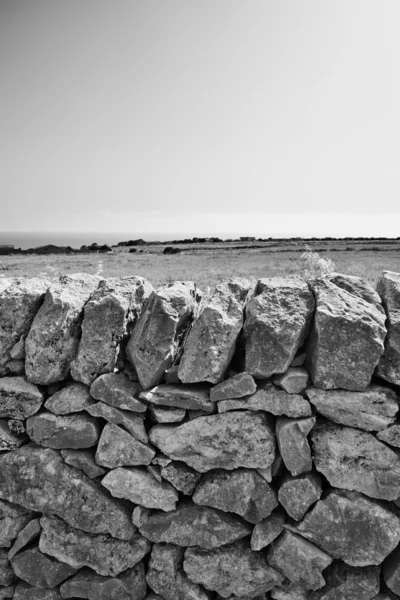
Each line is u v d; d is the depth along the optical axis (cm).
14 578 264
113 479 244
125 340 257
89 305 248
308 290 251
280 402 231
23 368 264
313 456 232
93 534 250
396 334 228
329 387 227
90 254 4988
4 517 260
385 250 4206
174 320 244
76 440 248
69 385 257
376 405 224
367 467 227
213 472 242
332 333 224
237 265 2648
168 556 245
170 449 240
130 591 246
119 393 242
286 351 228
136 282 270
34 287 271
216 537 239
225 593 240
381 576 238
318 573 229
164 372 251
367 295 252
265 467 234
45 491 249
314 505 230
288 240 8256
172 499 242
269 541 234
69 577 255
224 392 234
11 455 256
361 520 225
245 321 243
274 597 238
